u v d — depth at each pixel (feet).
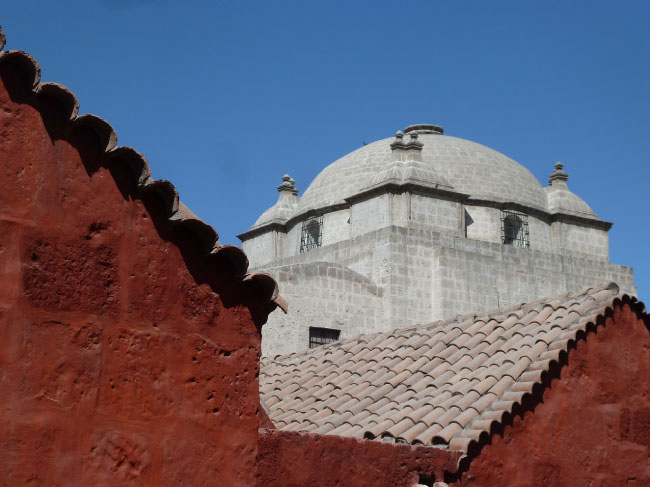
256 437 25.75
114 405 23.00
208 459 24.57
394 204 115.75
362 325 106.93
